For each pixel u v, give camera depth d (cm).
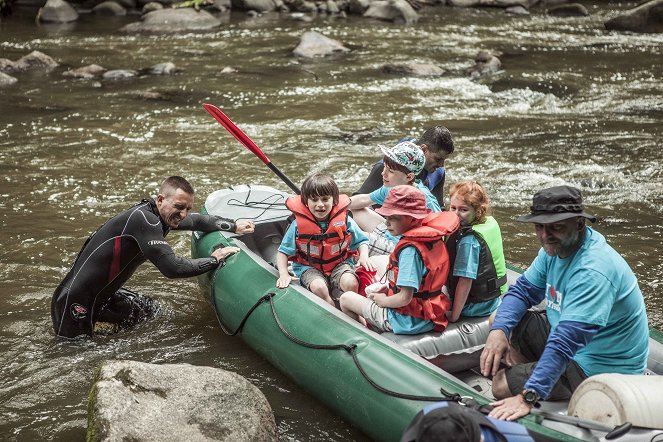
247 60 1102
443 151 425
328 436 342
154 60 1096
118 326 434
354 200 427
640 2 1641
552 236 274
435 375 306
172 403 318
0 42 1195
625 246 537
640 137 778
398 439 302
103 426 303
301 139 768
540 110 877
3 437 340
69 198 615
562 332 269
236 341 421
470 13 1514
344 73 1034
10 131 781
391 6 1420
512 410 269
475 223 339
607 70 1062
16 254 516
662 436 254
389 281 340
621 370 287
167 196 402
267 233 462
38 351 408
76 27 1331
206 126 809
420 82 991
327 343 342
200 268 409
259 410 329
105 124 810
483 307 346
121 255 405
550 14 1515
